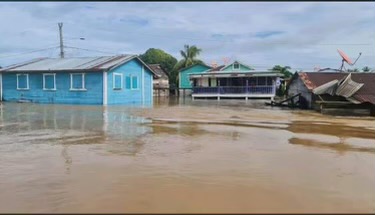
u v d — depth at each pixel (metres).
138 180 5.94
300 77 24.81
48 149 8.53
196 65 51.31
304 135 10.76
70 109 20.70
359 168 6.70
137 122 13.85
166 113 18.09
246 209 4.59
